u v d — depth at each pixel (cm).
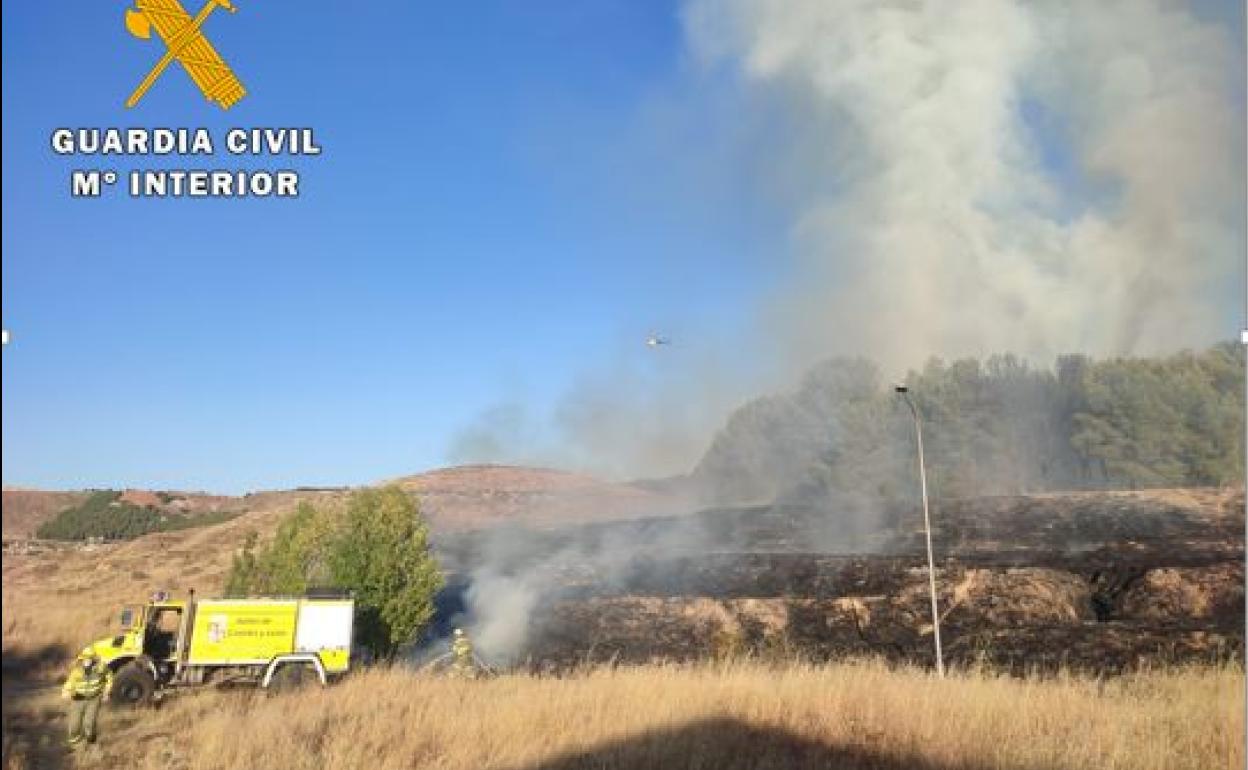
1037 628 2631
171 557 5022
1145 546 3562
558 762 1115
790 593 3216
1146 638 2397
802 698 1380
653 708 1342
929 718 1221
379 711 1417
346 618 2122
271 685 2039
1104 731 1149
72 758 1305
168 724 1603
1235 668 1823
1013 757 1079
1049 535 4128
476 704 1416
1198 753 1079
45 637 2606
